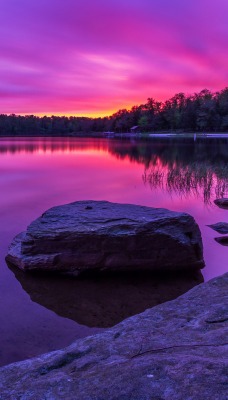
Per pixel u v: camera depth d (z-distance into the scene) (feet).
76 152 170.40
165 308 14.67
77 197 56.75
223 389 7.04
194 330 11.70
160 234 26.99
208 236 36.37
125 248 27.02
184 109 520.42
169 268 27.73
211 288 16.39
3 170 96.12
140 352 10.32
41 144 260.01
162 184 69.31
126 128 655.35
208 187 59.06
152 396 7.30
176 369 8.16
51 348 18.04
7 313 21.50
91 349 11.48
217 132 453.99
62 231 26.86
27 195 58.59
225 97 460.14
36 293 24.27
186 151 161.27
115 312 21.85
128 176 82.28
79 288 25.22
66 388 8.68
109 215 29.32
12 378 10.32
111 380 8.31
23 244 27.73
